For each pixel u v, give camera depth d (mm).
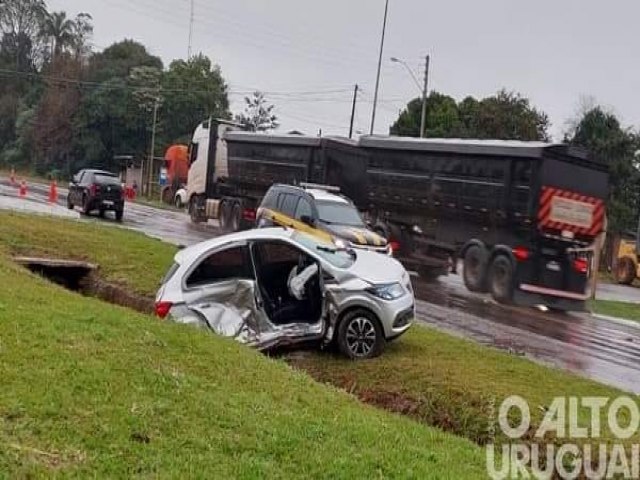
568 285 19391
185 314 10117
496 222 19672
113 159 66625
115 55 74188
